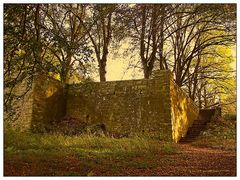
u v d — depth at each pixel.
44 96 19.78
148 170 9.16
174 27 26.47
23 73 11.12
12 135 10.45
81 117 21.08
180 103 20.97
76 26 23.69
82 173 8.09
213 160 10.98
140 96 19.73
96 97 21.02
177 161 10.90
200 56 28.02
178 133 19.64
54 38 10.87
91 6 19.11
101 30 24.59
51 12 17.47
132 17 22.44
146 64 23.33
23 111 18.81
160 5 22.09
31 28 10.79
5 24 9.96
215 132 19.92
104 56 24.05
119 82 20.69
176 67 26.97
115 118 20.05
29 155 8.75
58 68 11.73
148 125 18.94
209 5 21.30
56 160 8.97
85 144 13.49
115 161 10.12
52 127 19.06
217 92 30.77
